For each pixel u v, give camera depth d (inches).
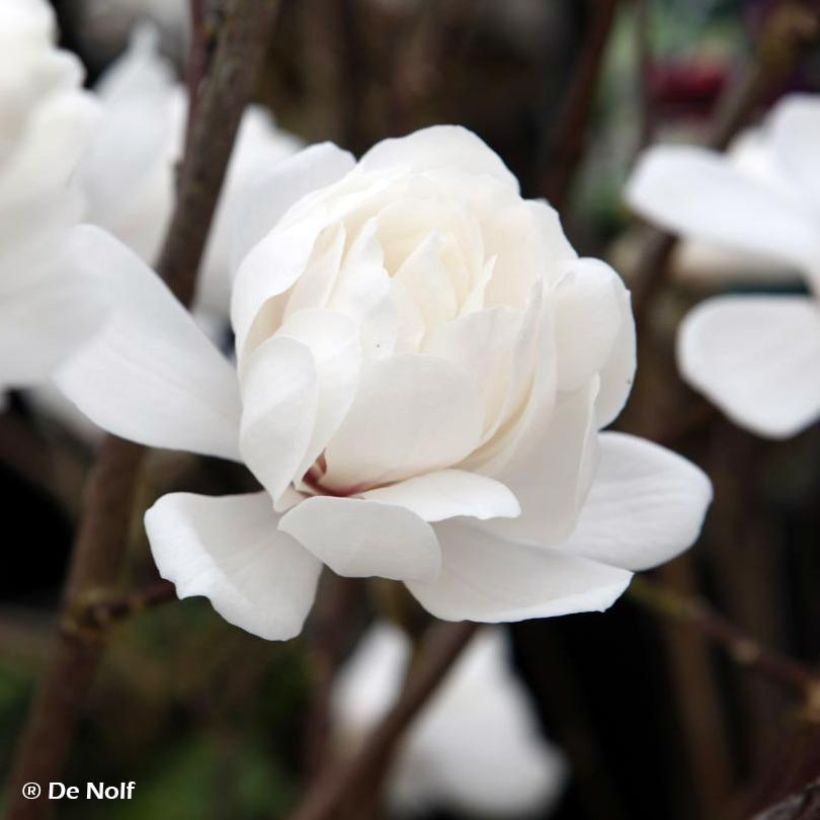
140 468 28.5
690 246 40.1
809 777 30.9
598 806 58.7
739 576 48.8
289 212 25.9
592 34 33.5
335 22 36.4
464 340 25.6
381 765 33.7
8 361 24.3
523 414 25.8
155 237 32.4
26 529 65.3
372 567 25.5
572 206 45.6
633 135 53.2
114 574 28.8
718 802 46.3
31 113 24.5
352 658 53.0
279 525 25.5
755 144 38.4
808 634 59.6
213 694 52.0
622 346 26.0
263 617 25.2
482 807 50.7
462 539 26.4
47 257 24.7
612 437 27.3
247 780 55.1
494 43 54.5
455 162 26.2
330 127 40.4
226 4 27.6
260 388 25.5
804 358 32.5
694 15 54.3
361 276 25.5
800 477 58.8
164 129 31.2
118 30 59.6
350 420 25.6
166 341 26.5
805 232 33.2
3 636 45.5
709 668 49.6
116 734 56.0
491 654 50.3
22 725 56.6
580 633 63.2
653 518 26.9
